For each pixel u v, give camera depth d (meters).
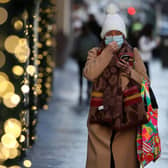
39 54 19.28
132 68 10.18
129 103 9.80
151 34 26.89
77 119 20.20
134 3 65.69
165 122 20.06
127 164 10.08
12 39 9.91
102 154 9.93
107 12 10.31
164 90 30.95
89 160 10.08
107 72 9.91
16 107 11.02
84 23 24.09
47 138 16.34
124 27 10.26
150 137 9.92
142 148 9.93
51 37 23.36
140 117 9.72
